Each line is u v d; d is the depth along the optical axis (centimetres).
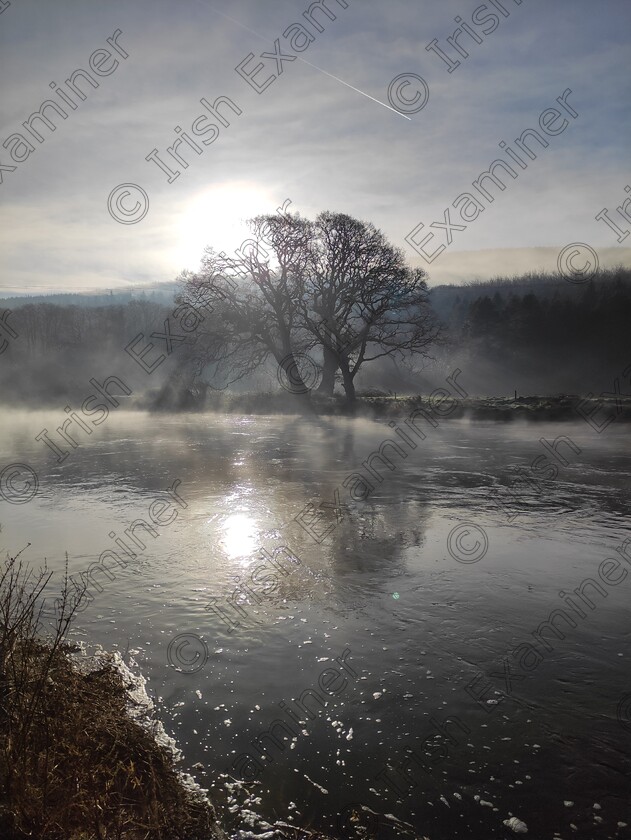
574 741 501
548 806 427
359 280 4250
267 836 395
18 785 363
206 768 463
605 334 8638
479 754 484
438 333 4588
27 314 9438
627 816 418
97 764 430
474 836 401
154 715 530
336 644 670
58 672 531
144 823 389
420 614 752
